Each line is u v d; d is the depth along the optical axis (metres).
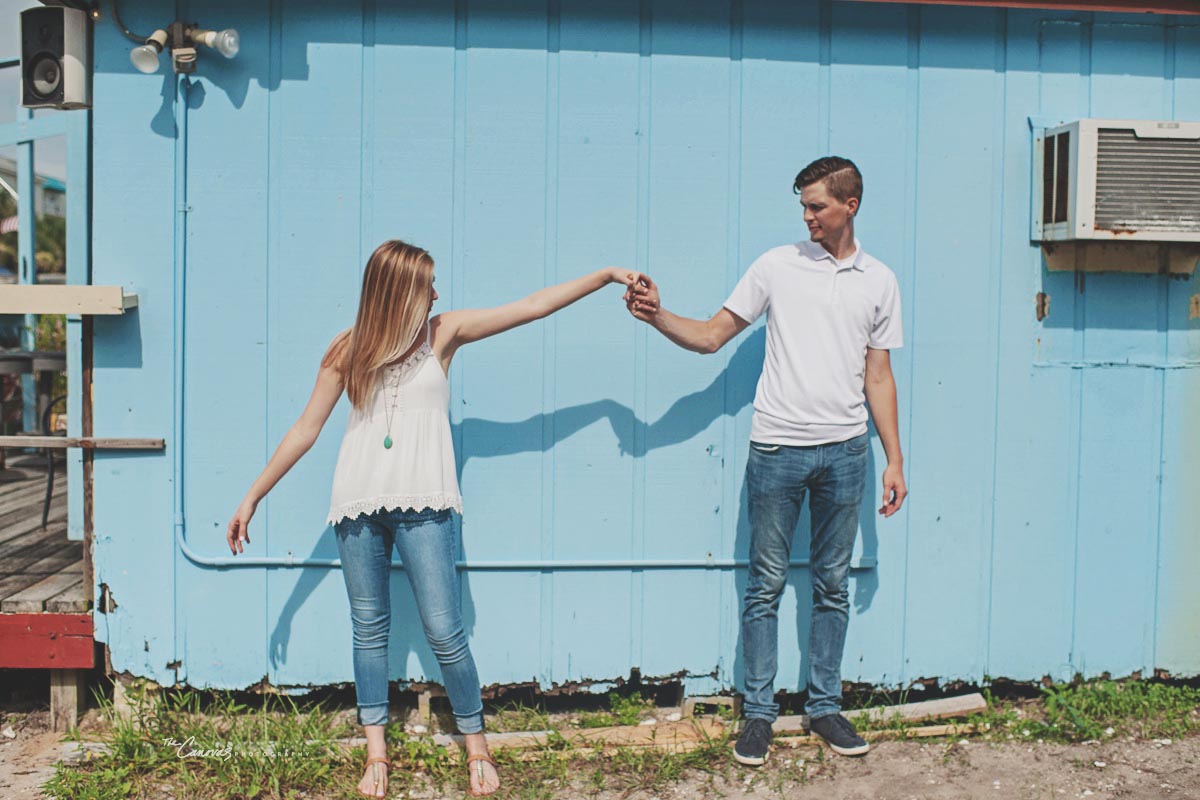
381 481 3.10
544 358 3.69
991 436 3.84
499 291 3.66
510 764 3.46
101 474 3.60
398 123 3.59
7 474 6.46
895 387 3.51
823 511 3.46
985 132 3.78
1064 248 3.82
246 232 3.59
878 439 3.80
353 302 3.62
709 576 3.79
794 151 3.71
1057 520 3.89
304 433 3.19
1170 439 3.92
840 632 3.55
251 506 3.19
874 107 3.73
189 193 3.56
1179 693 3.95
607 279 3.34
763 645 3.51
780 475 3.39
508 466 3.71
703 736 3.61
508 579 3.73
